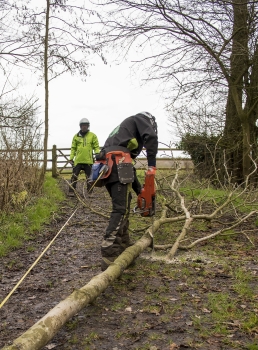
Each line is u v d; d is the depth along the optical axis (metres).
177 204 7.71
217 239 6.18
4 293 4.08
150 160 4.61
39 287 4.23
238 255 5.30
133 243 5.24
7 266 4.96
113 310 3.55
